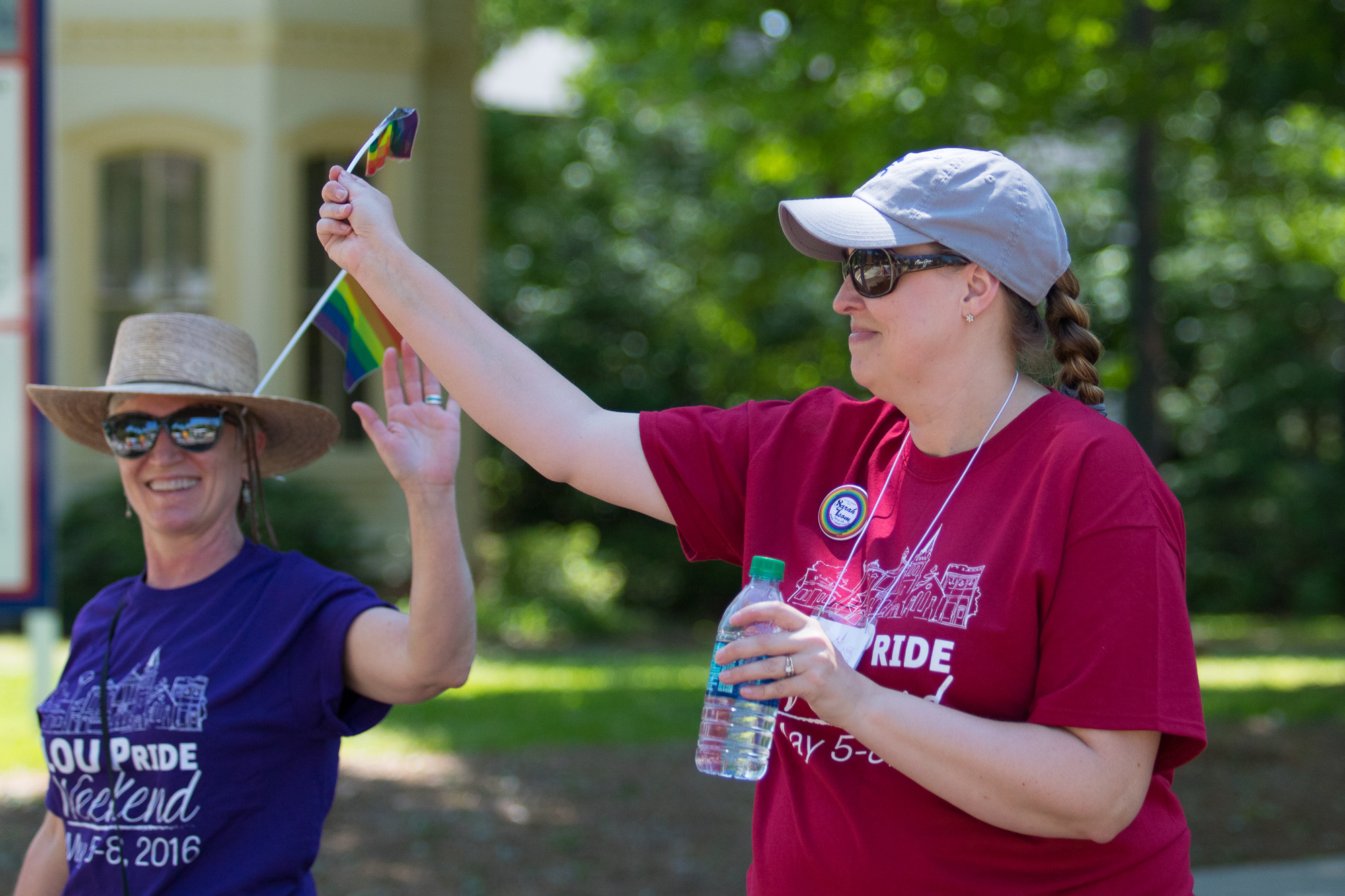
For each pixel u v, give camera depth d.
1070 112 17.97
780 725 3.64
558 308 35.28
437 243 23.20
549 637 24.22
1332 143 24.86
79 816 4.21
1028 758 3.10
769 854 3.64
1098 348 3.72
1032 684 3.29
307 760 4.27
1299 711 14.49
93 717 4.21
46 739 4.29
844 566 3.66
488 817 10.07
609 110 25.25
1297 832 10.21
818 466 3.85
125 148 21.77
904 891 3.35
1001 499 3.46
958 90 16.77
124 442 4.39
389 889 8.51
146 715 4.16
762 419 4.04
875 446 3.80
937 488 3.57
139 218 21.97
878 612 3.49
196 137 21.72
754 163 23.73
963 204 3.47
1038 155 28.45
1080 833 3.16
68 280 21.69
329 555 21.05
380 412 22.38
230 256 21.80
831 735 3.51
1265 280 37.41
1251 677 18.42
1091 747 3.13
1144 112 16.22
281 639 4.24
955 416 3.58
